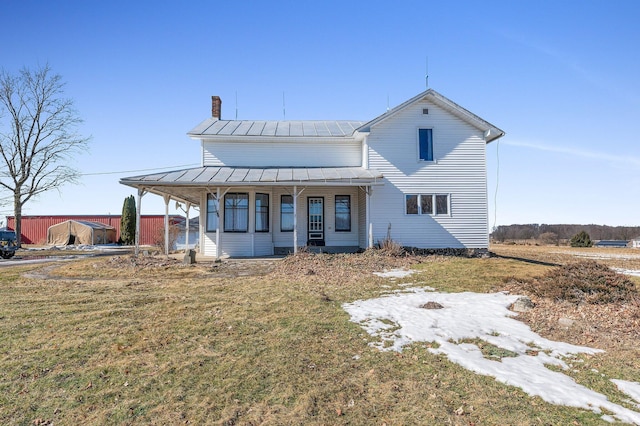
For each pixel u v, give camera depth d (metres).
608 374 5.12
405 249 17.45
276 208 19.52
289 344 6.20
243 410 4.31
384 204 18.03
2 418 4.18
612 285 8.77
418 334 6.63
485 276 12.19
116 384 4.90
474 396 4.54
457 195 18.23
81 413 4.27
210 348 6.04
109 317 7.72
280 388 4.78
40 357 5.73
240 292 9.96
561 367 5.38
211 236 18.66
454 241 18.06
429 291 10.21
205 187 16.67
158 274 13.12
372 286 10.81
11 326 7.17
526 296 9.20
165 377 5.07
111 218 45.28
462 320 7.44
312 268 13.48
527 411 4.20
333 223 19.70
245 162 19.45
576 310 8.00
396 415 4.18
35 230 44.12
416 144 18.27
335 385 4.85
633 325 7.05
